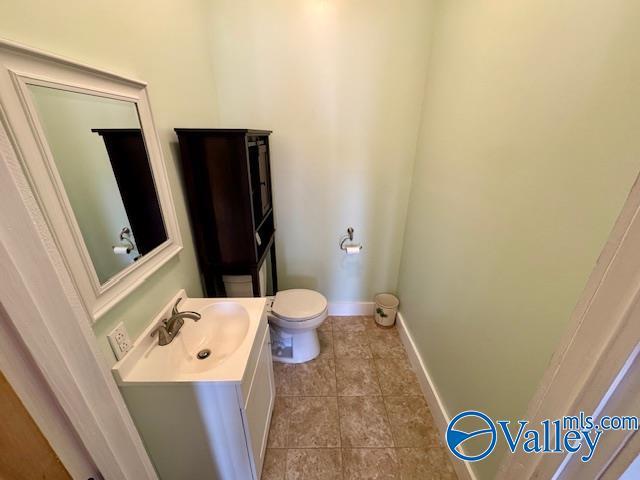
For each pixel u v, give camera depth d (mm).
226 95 1813
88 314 778
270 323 1937
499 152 1055
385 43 1715
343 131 1923
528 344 894
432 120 1691
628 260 383
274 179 2039
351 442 1474
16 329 489
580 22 718
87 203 795
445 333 1508
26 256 499
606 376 409
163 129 1227
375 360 2029
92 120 820
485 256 1141
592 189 684
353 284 2418
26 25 642
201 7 1570
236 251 1557
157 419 992
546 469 531
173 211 1241
